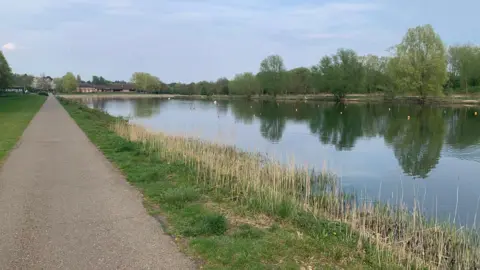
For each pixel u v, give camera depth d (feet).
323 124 127.13
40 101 232.94
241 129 110.42
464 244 24.71
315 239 21.06
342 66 268.62
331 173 51.72
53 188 29.99
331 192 38.40
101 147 51.96
